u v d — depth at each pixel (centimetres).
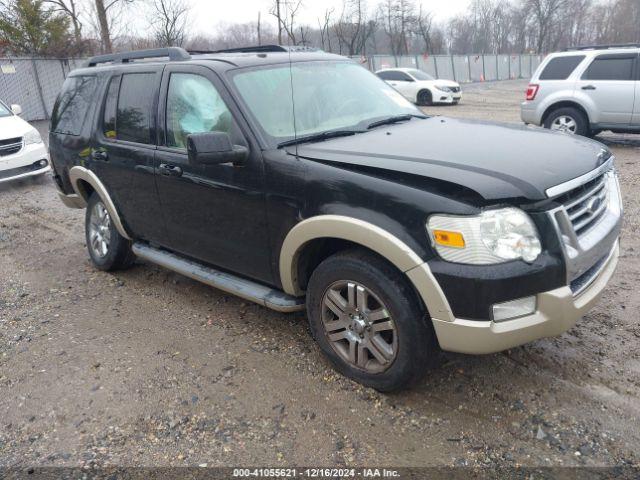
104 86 489
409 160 299
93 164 492
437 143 330
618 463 265
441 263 272
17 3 2239
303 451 284
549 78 1102
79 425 313
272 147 344
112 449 293
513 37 7262
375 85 447
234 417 312
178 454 287
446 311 275
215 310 443
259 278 376
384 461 274
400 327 295
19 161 931
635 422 291
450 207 269
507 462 269
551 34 6825
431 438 288
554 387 322
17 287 514
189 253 428
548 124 1111
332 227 305
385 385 315
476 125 389
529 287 270
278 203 336
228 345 388
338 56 460
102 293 490
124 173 454
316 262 353
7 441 304
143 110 438
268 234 350
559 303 276
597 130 1062
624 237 557
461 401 314
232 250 383
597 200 317
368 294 310
